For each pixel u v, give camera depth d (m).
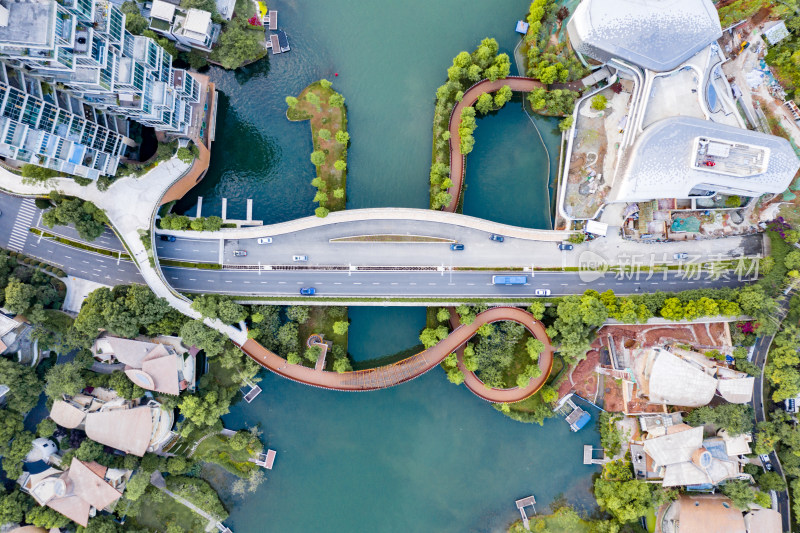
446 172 120.19
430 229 122.62
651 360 120.94
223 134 127.56
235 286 124.06
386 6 126.56
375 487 127.56
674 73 119.19
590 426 126.12
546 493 126.62
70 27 82.75
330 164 125.88
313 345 121.94
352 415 127.56
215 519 125.31
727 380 116.75
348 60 126.75
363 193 127.00
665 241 122.75
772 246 119.69
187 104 117.31
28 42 78.94
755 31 120.62
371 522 127.06
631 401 123.75
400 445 127.50
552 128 125.56
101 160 111.56
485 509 126.88
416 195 126.88
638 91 119.31
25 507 115.62
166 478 124.94
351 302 123.31
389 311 127.38
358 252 123.25
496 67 118.25
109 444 116.38
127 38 95.88
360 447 127.75
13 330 115.31
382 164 126.69
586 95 122.44
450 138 123.25
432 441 127.50
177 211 127.06
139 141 122.00
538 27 120.50
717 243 122.94
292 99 120.06
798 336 114.94
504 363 122.81
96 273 123.50
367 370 123.50
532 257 123.31
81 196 118.00
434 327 125.81
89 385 119.50
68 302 123.44
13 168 117.38
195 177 123.31
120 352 116.56
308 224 122.12
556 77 121.94
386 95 126.56
